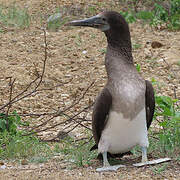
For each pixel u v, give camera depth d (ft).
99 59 72.43
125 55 35.58
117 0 97.14
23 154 40.91
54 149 42.24
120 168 36.06
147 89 35.83
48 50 75.31
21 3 95.61
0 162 38.58
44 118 52.44
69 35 81.61
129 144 35.88
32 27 85.46
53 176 34.45
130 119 34.50
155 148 40.68
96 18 36.78
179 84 62.95
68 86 62.75
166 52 73.97
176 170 35.45
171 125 42.78
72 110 55.01
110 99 34.55
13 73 66.33
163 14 88.69
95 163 38.14
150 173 34.78
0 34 81.66
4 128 45.29
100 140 35.91
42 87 62.44
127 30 35.94
